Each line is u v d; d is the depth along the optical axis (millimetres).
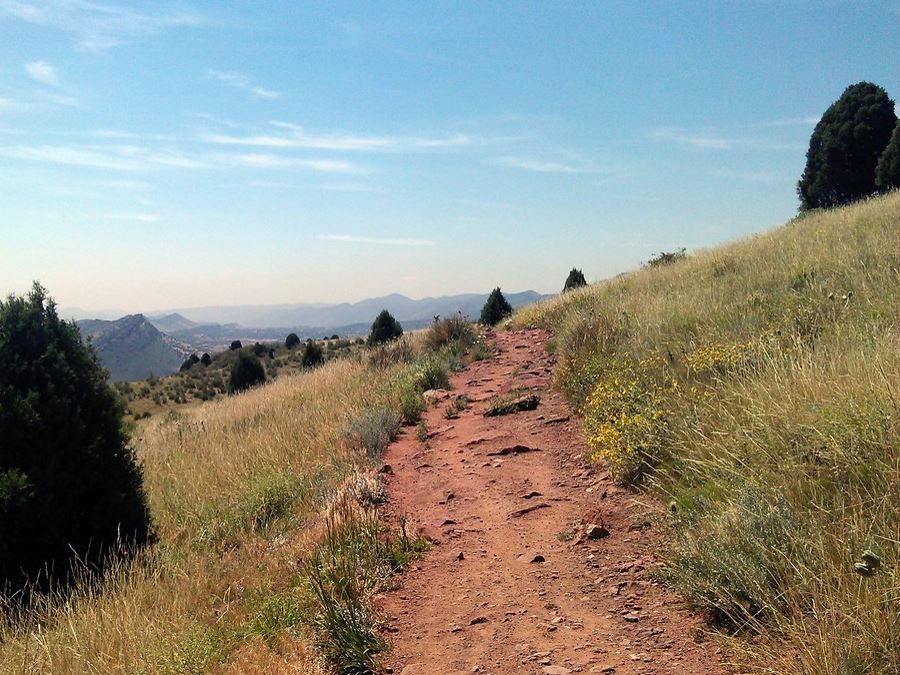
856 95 30156
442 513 5938
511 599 4230
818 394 4652
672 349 8195
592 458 6371
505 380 11609
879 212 14117
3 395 5797
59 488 5809
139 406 48562
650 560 4410
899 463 3625
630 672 3268
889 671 2664
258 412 13852
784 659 2932
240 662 3734
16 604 5117
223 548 6387
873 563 2971
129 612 4551
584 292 19016
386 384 12297
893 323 6082
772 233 17766
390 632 4062
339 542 5148
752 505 3855
